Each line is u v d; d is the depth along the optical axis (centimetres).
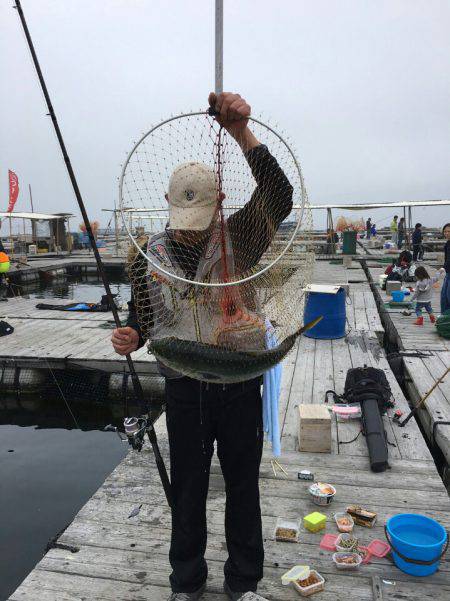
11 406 766
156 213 185
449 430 441
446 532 258
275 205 180
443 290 887
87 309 1126
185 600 212
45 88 209
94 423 707
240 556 212
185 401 196
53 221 3053
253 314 188
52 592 240
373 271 1720
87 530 290
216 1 173
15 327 961
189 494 206
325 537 278
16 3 198
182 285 178
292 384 565
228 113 168
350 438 410
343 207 2370
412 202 2442
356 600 233
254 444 201
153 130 167
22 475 535
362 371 490
